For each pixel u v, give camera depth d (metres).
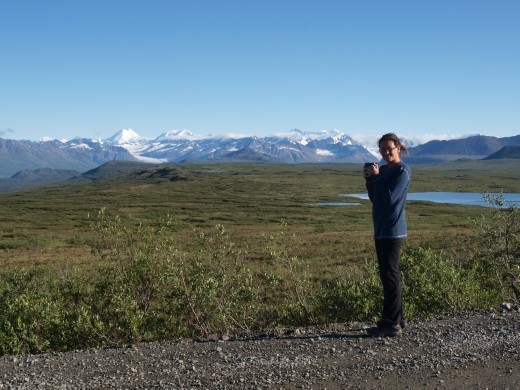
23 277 13.70
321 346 7.12
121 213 114.38
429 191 192.88
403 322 7.68
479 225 13.06
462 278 12.19
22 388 6.07
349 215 104.38
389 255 7.43
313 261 35.25
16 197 176.38
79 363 7.02
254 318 11.70
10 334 9.67
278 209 120.75
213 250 11.94
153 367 6.63
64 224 95.75
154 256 11.58
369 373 5.96
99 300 11.08
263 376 6.03
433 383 5.57
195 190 190.50
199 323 10.84
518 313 8.38
